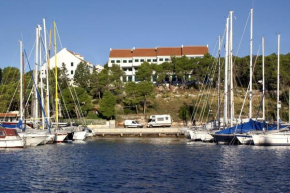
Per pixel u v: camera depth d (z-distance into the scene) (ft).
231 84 188.14
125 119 281.95
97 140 211.20
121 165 110.32
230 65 196.95
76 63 386.32
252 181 86.22
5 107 246.68
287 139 159.53
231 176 92.02
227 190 77.71
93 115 282.97
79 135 205.77
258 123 170.60
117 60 400.26
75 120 261.65
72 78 352.28
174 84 363.97
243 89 313.73
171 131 239.91
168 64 346.13
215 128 199.21
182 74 335.06
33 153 137.39
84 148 160.04
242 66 315.58
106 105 271.49
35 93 185.06
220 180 87.45
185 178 89.86
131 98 285.64
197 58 337.31
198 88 336.70
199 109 285.43
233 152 140.05
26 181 86.28
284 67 300.61
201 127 219.00
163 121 266.36
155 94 292.81
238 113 265.34
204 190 77.71
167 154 137.49
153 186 81.51
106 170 101.35
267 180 87.25
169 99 314.76
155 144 181.98
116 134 242.37
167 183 84.43
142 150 152.46
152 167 106.32
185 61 336.29
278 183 84.02
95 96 327.67
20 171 98.94
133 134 241.96
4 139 150.51
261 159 120.06
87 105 276.62
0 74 319.06
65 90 274.57
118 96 307.99
